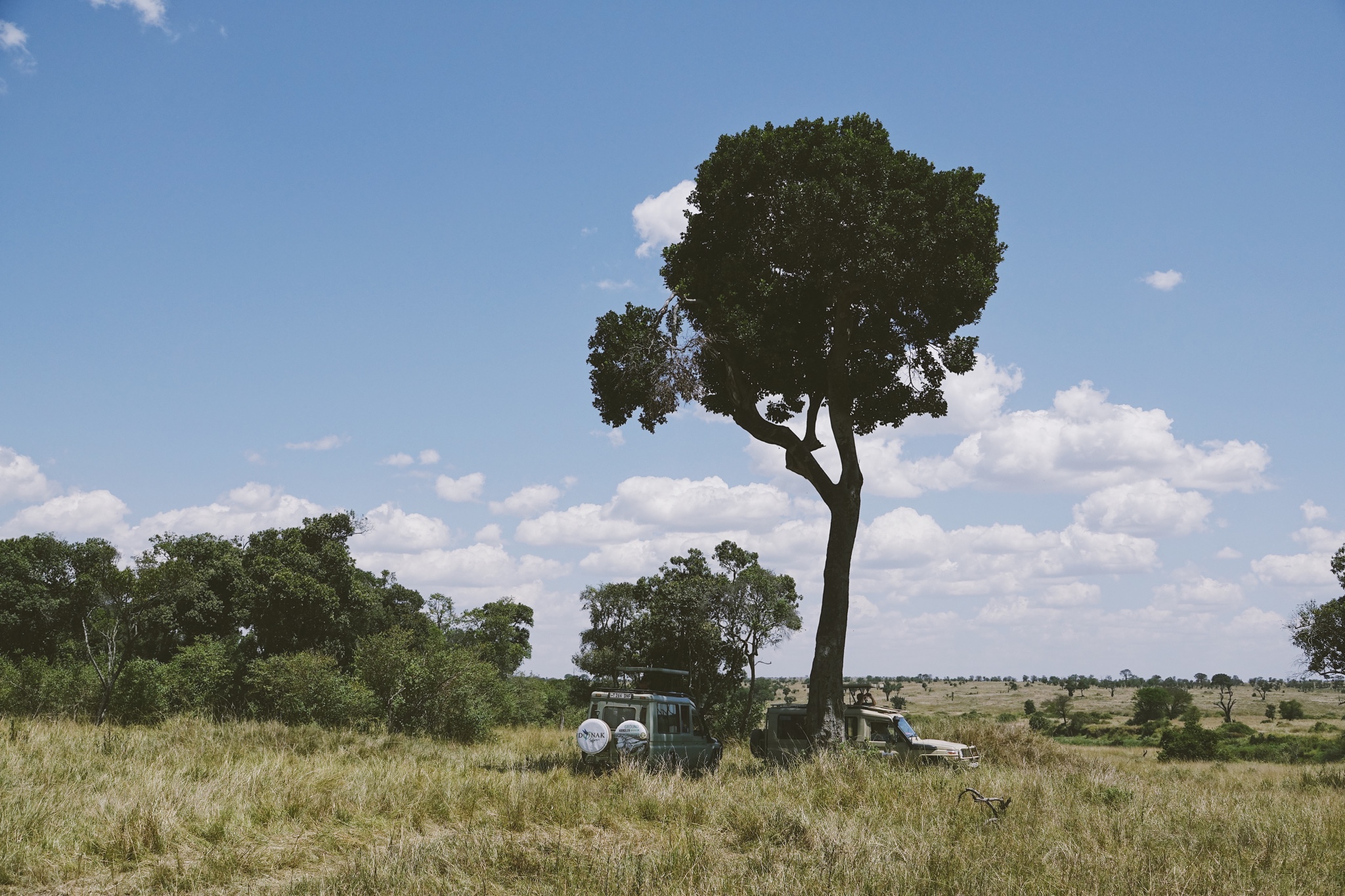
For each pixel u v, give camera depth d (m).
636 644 43.88
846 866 8.34
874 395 22.86
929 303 21.30
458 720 29.81
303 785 11.94
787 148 20.03
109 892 7.32
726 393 23.36
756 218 20.75
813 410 22.86
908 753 18.52
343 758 18.16
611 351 21.39
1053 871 8.25
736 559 41.72
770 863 8.71
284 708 28.56
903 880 7.81
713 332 20.98
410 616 48.03
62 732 18.62
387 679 29.94
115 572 28.16
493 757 20.02
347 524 41.53
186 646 36.03
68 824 8.79
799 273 21.20
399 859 8.21
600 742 15.38
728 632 40.31
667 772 14.80
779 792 13.19
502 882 7.93
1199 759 56.34
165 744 17.20
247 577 38.19
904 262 19.81
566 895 7.37
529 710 46.91
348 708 28.45
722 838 10.32
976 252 20.97
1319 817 12.25
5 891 7.14
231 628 37.56
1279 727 102.06
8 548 38.59
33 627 37.41
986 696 199.00
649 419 21.89
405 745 22.36
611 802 12.23
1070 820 11.16
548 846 9.37
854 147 20.00
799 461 21.47
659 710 16.14
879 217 19.22
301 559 38.88
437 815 11.09
